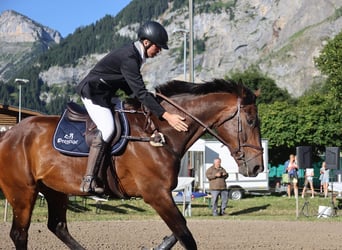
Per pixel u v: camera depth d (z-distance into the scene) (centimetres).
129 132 659
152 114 665
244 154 660
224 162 2486
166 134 659
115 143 658
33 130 702
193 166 2558
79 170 671
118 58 650
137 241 1055
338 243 1045
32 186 700
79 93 669
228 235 1164
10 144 704
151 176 647
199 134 676
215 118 673
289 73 11700
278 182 2930
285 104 3362
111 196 679
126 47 654
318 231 1252
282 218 1648
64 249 938
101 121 652
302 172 3008
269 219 1609
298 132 3192
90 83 660
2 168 706
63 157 677
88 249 949
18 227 708
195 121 671
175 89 685
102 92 663
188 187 1773
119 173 660
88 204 1934
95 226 1348
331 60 2784
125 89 682
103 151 655
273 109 3297
